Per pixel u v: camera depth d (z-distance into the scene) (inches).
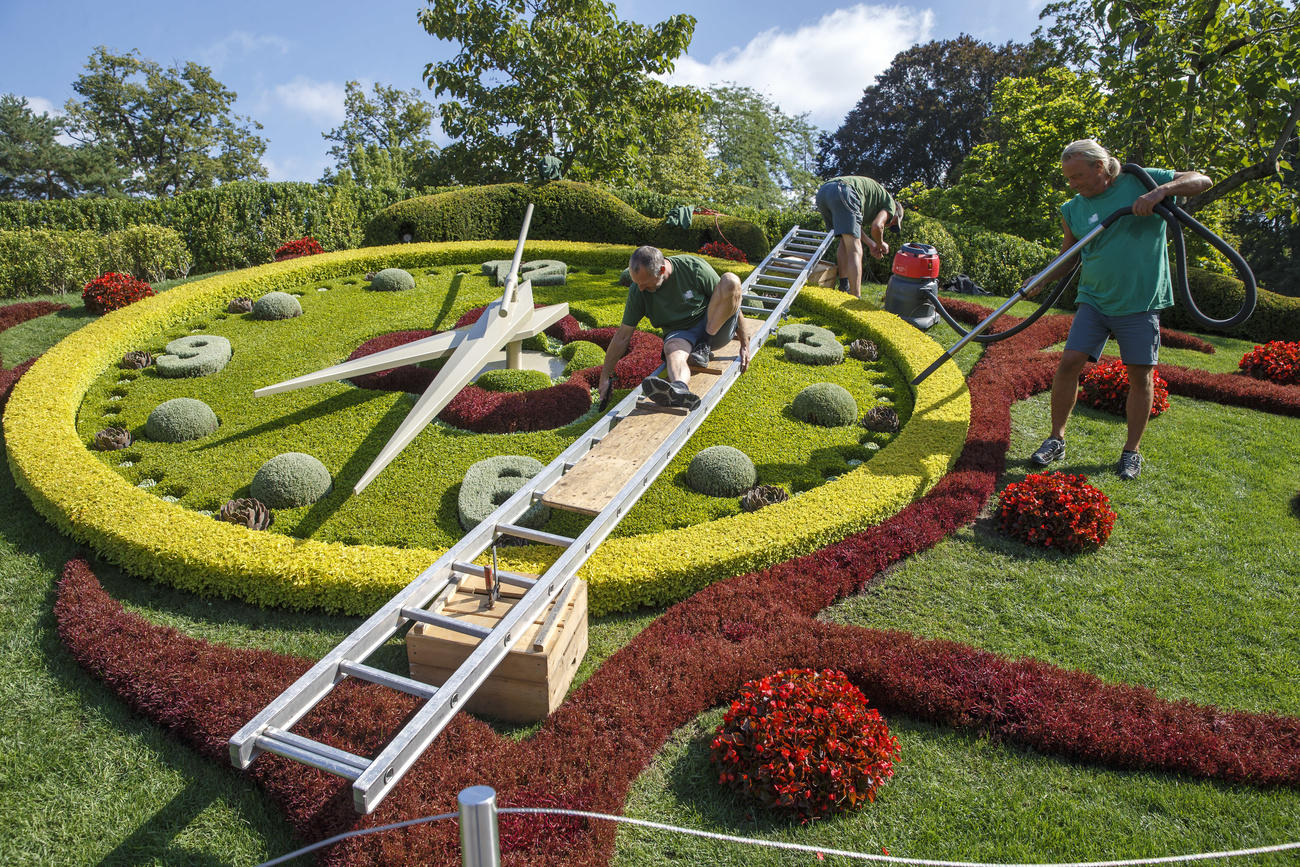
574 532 208.4
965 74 1440.7
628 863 125.0
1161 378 305.3
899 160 1526.8
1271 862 125.3
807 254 438.6
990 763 145.4
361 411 282.0
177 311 386.0
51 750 146.1
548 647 146.6
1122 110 486.3
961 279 486.6
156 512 207.6
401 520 217.9
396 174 1435.8
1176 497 236.7
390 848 117.0
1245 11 416.2
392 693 150.4
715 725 152.9
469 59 740.7
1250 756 140.4
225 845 128.4
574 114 731.4
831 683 141.2
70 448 244.5
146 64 1683.1
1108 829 131.2
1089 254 232.4
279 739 109.2
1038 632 180.2
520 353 317.1
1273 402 306.7
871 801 135.9
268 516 217.5
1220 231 655.8
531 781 130.8
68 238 501.0
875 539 204.5
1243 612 187.0
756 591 183.5
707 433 267.7
